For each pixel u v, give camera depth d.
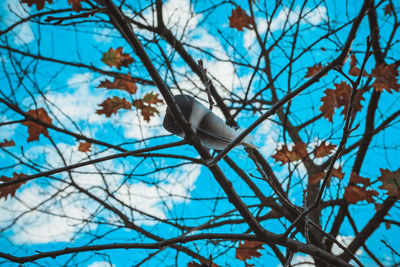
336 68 1.87
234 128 2.08
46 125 2.93
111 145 3.19
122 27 1.82
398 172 2.80
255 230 2.43
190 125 1.94
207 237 2.45
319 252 2.52
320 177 3.58
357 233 4.38
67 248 2.38
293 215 3.85
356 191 3.15
